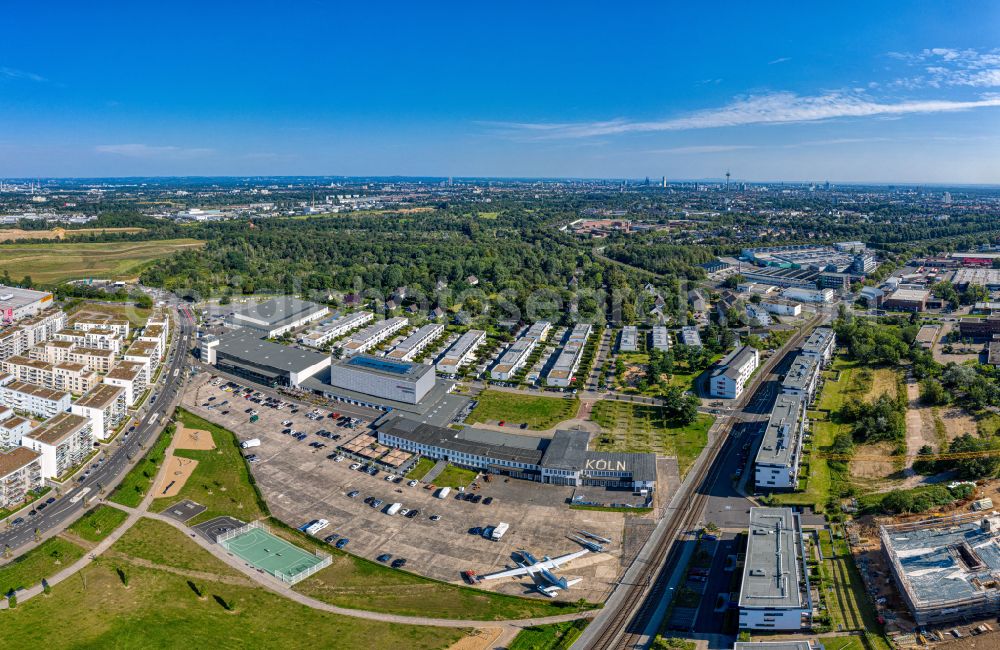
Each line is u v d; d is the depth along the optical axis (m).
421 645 176.50
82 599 192.38
